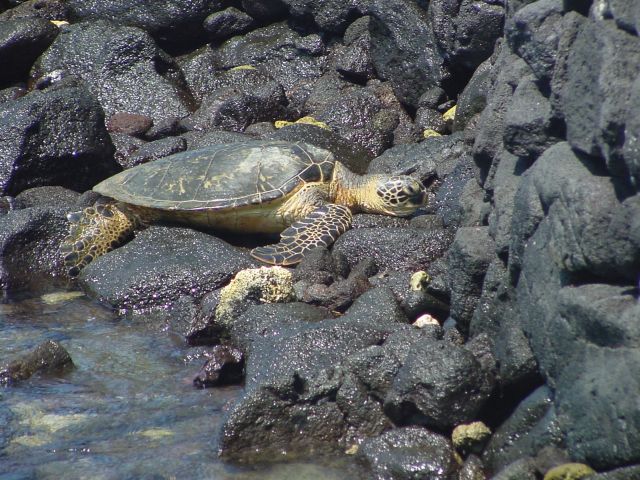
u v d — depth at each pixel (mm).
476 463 22234
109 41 59938
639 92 17344
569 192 19766
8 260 39281
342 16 58312
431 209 41156
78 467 23516
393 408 23828
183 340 32812
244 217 39250
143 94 58375
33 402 27609
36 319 35312
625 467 17812
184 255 36969
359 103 52594
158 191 39656
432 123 50438
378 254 36000
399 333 25969
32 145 47312
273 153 40156
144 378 29484
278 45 60562
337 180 40812
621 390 17766
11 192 46781
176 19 62844
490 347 24625
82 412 26891
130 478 22938
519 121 23703
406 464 22484
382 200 40406
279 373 26125
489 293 25109
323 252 35156
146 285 35969
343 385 24719
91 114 49188
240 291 31844
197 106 59312
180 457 23938
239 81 58812
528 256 22453
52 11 65875
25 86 62156
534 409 21750
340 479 22688
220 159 40062
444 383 22812
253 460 23766
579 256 19578
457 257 26891
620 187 18875
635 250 18188
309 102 55938
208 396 27938
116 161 51312
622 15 18609
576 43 20625
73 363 30688
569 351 19938
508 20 27844
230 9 62625
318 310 31562
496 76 29344
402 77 53250
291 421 24375
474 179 32031
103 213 40781
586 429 19062
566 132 21906
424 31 51469
